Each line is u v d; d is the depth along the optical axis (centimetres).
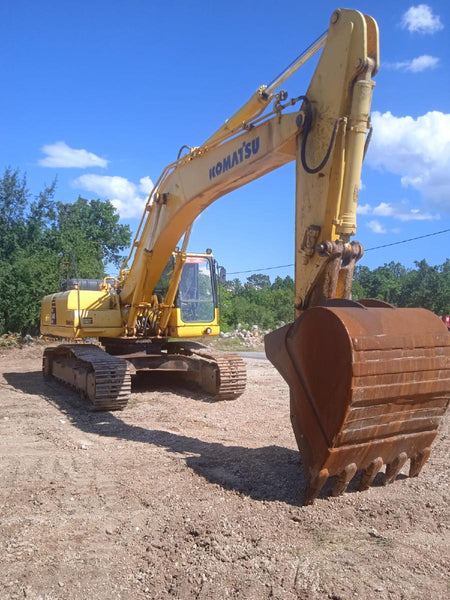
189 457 635
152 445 694
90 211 4119
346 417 442
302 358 488
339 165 533
